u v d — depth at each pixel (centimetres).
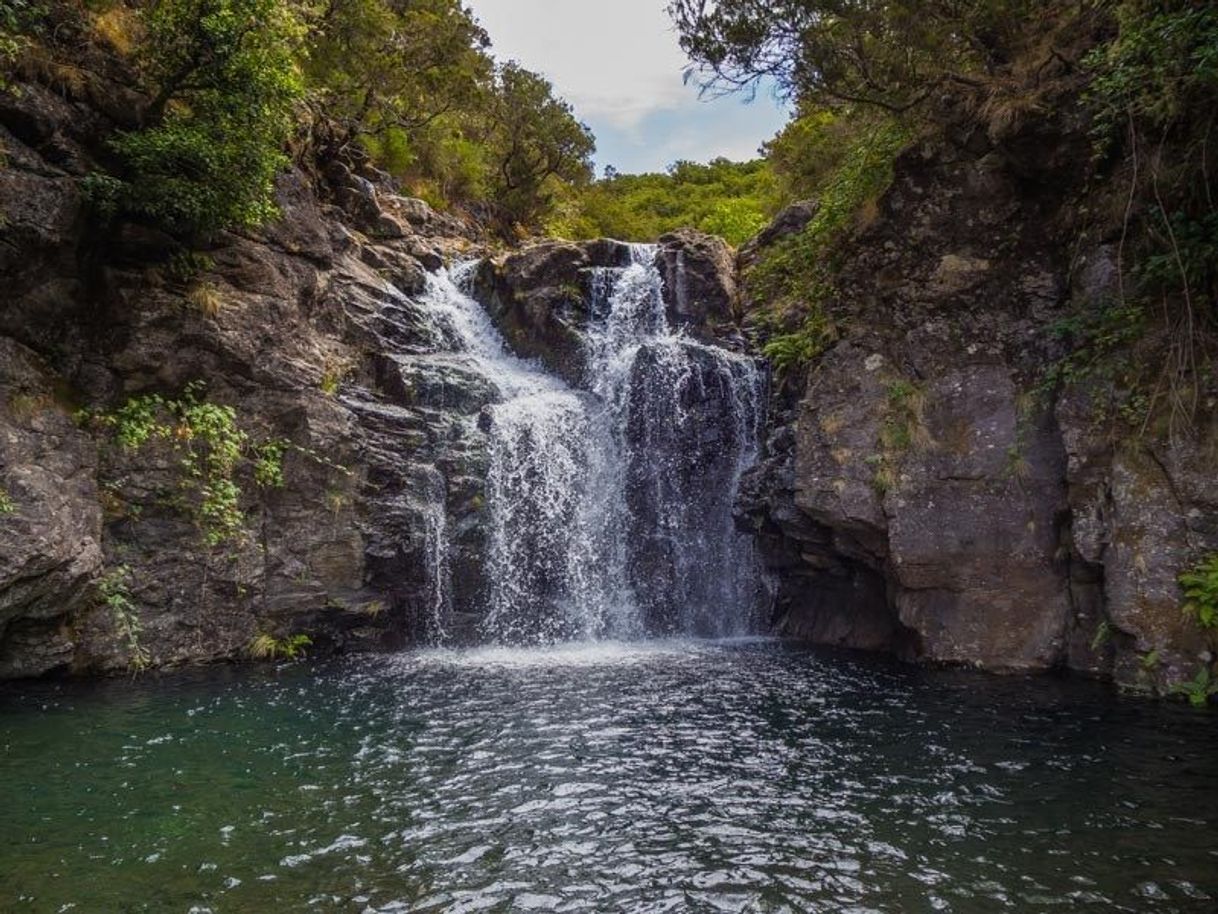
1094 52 1195
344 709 1087
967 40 1387
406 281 2028
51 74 1192
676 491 1809
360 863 636
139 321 1306
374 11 2220
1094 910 555
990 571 1308
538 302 2073
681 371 1831
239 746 926
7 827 698
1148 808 724
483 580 1652
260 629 1430
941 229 1478
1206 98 1123
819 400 1502
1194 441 1124
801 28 1305
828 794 775
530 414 1789
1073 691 1136
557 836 687
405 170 2908
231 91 1252
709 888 595
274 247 1553
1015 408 1329
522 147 3331
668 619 1767
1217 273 1163
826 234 1692
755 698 1139
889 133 1576
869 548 1445
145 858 640
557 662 1413
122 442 1251
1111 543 1155
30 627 1169
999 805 739
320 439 1499
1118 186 1264
